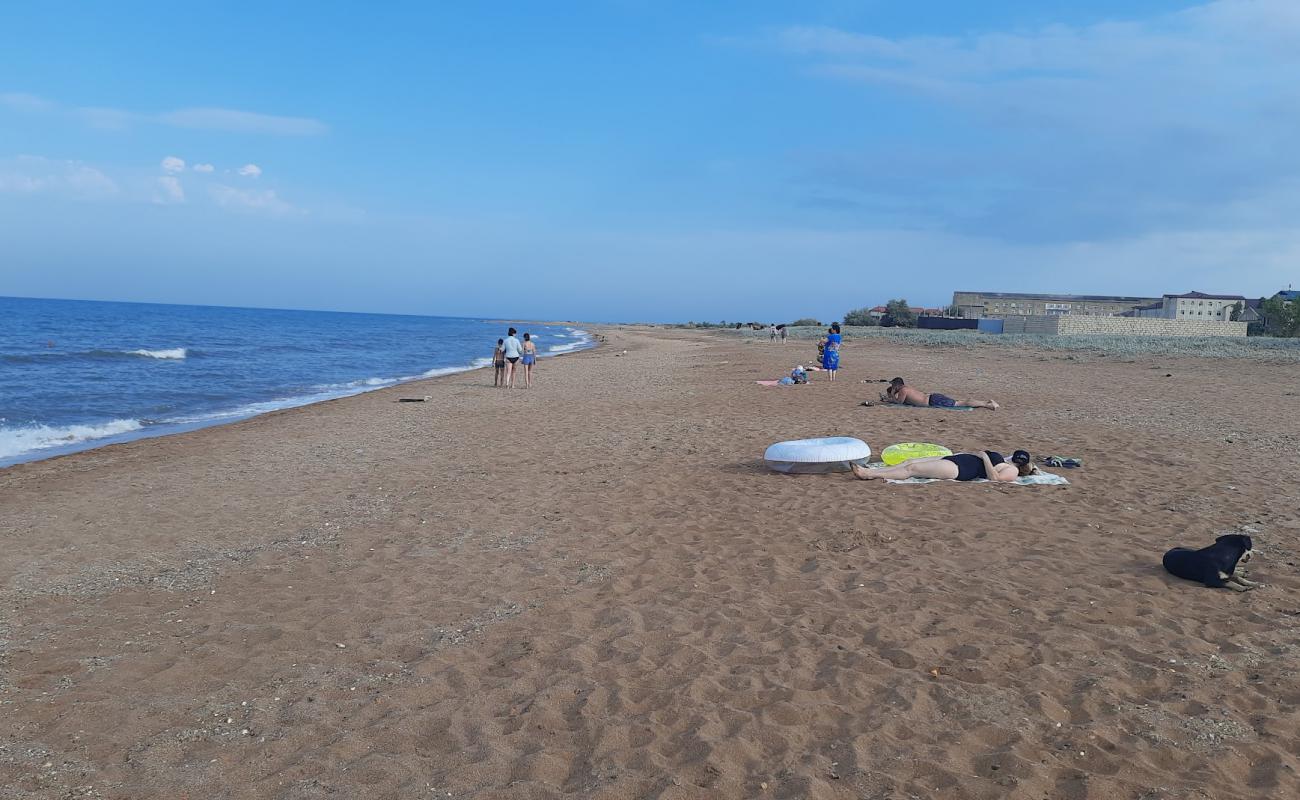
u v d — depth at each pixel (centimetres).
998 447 1202
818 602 605
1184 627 534
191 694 485
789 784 372
